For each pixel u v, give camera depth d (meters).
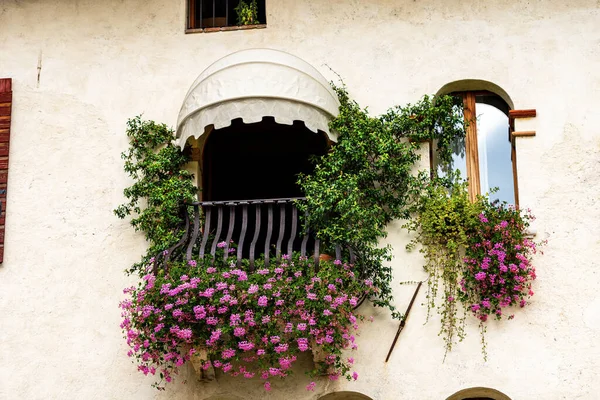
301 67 11.06
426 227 11.02
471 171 11.62
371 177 11.12
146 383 10.98
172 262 10.66
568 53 11.62
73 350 11.17
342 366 10.53
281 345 9.97
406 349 10.77
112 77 12.14
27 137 12.02
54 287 11.41
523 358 10.62
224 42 12.13
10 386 11.11
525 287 10.78
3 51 12.38
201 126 10.77
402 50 11.84
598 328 10.63
